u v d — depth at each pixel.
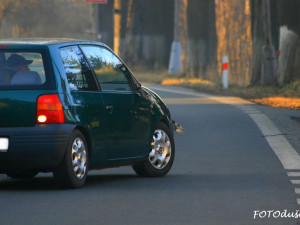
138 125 35.66
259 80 102.06
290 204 28.14
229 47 117.69
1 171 31.53
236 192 31.12
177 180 35.25
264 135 53.03
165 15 181.38
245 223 24.59
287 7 97.50
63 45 32.81
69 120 31.33
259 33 101.44
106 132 33.62
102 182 34.53
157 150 37.06
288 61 98.12
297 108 72.31
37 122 31.00
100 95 33.59
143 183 34.06
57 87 31.41
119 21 176.62
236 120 61.62
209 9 143.38
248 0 111.88
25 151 30.77
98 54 34.88
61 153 31.02
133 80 36.38
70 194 30.47
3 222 24.73
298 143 49.53
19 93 31.12
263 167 39.81
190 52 142.62
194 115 65.81
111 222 24.80
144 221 24.97
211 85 110.31
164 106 38.22
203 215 25.98
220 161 42.44
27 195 30.27
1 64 31.69
